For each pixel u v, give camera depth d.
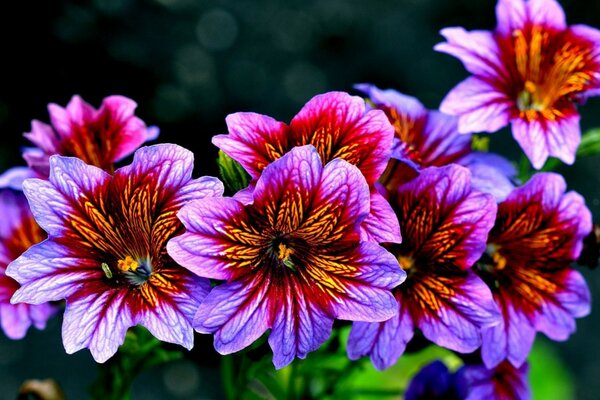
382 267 0.34
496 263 0.39
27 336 0.66
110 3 0.69
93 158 0.39
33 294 0.35
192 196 0.35
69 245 0.35
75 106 0.40
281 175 0.34
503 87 0.40
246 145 0.35
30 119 0.67
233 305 0.34
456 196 0.36
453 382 0.41
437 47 0.40
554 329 0.39
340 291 0.35
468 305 0.36
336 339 0.39
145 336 0.39
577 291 0.39
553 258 0.39
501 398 0.40
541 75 0.41
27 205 0.42
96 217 0.35
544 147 0.39
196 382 0.69
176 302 0.34
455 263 0.37
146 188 0.35
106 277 0.36
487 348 0.38
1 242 0.42
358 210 0.34
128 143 0.39
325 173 0.34
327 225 0.35
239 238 0.35
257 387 0.50
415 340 0.38
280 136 0.36
